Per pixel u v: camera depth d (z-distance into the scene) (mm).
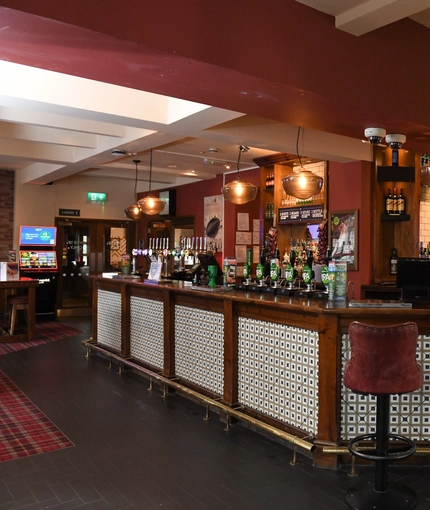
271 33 3107
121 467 3596
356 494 3158
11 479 3398
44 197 11375
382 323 3656
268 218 8500
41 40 2594
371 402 3684
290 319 4039
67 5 2371
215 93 3443
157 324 5871
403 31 3863
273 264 5012
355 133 4645
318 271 6430
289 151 6453
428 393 3674
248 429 4414
